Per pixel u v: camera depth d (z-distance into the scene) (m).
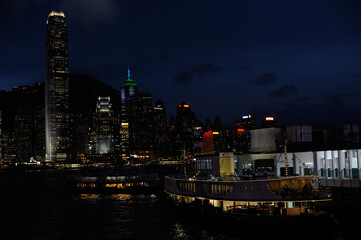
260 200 56.25
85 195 144.12
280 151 76.31
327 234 54.44
